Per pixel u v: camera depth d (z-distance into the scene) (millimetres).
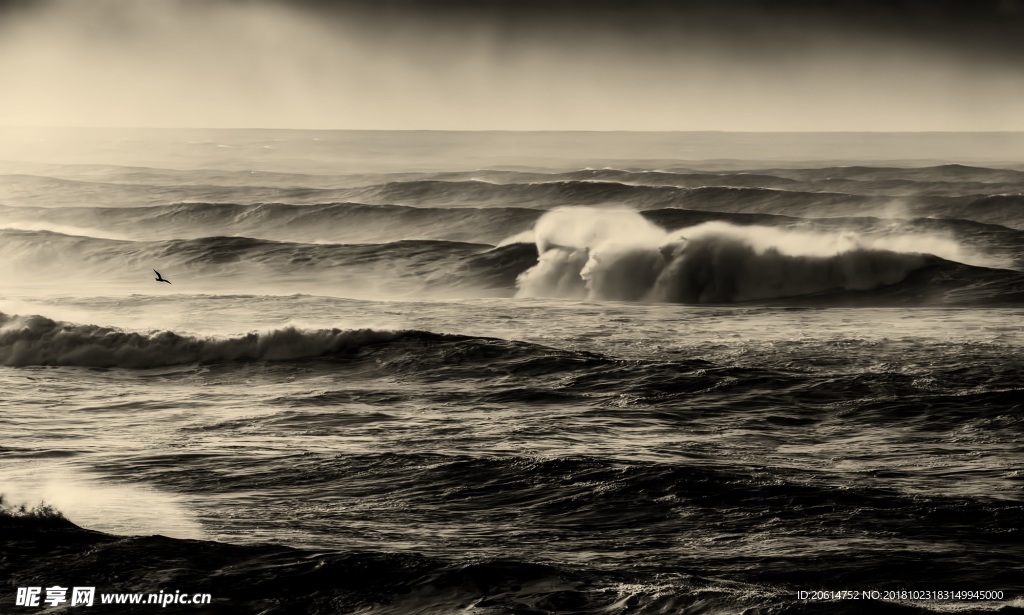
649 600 9898
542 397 22438
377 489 14992
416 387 23719
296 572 10641
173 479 15547
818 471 15922
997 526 12836
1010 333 30250
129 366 26672
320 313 34969
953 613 9594
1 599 9945
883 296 40125
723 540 12516
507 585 10391
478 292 45969
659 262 43250
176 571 10617
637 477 14977
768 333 30641
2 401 22406
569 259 45406
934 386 22391
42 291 47000
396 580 10492
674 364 24734
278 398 22625
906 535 12539
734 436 18875
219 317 33938
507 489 14805
